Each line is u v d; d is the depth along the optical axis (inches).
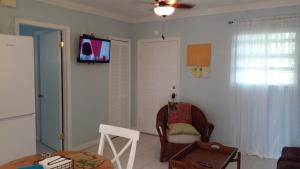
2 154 100.5
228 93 160.1
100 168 63.8
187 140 136.9
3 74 99.0
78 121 159.2
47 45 157.8
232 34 154.8
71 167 62.5
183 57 177.0
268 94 145.0
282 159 103.5
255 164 137.0
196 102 173.3
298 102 137.7
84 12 158.4
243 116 152.3
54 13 140.5
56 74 152.4
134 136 79.6
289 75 138.3
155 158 145.8
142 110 201.8
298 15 134.3
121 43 192.1
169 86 186.1
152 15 183.8
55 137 157.6
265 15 145.5
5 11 118.2
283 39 138.3
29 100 108.2
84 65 161.2
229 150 110.7
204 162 99.7
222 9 157.1
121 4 152.1
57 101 153.3
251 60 147.8
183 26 175.2
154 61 192.1
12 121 103.1
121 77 194.4
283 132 142.5
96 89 171.3
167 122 157.6
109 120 183.8
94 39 159.2
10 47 100.6
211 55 164.6
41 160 65.8
